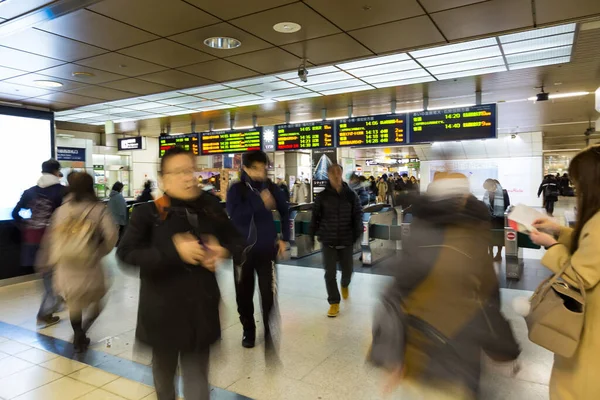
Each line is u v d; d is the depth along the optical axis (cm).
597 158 166
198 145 1242
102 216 358
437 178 179
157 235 202
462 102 1036
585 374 161
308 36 489
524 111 1211
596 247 156
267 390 296
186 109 1124
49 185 511
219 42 511
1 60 557
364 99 995
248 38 492
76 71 612
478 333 167
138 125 1436
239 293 363
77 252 345
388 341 180
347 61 591
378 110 1152
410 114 899
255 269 351
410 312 174
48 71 609
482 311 168
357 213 456
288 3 401
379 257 788
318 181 1561
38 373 332
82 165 1323
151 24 445
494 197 728
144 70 614
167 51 534
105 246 359
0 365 346
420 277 171
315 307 480
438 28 468
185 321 200
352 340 384
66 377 325
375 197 1603
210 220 216
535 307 173
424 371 171
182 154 211
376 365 188
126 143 1512
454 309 167
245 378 314
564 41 584
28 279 650
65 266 348
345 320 436
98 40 489
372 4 405
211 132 1224
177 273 201
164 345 201
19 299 546
